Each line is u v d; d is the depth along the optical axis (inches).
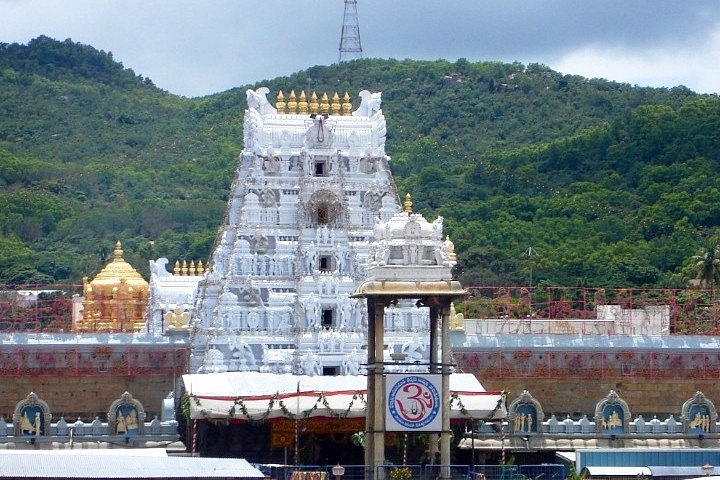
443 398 4980.3
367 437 5024.6
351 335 6830.7
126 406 6412.4
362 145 7229.3
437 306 5000.0
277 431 5984.3
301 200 7052.2
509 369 7608.3
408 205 7199.8
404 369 6505.9
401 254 5012.3
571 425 6614.2
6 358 7258.9
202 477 4744.1
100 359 7337.6
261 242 7003.0
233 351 6766.7
